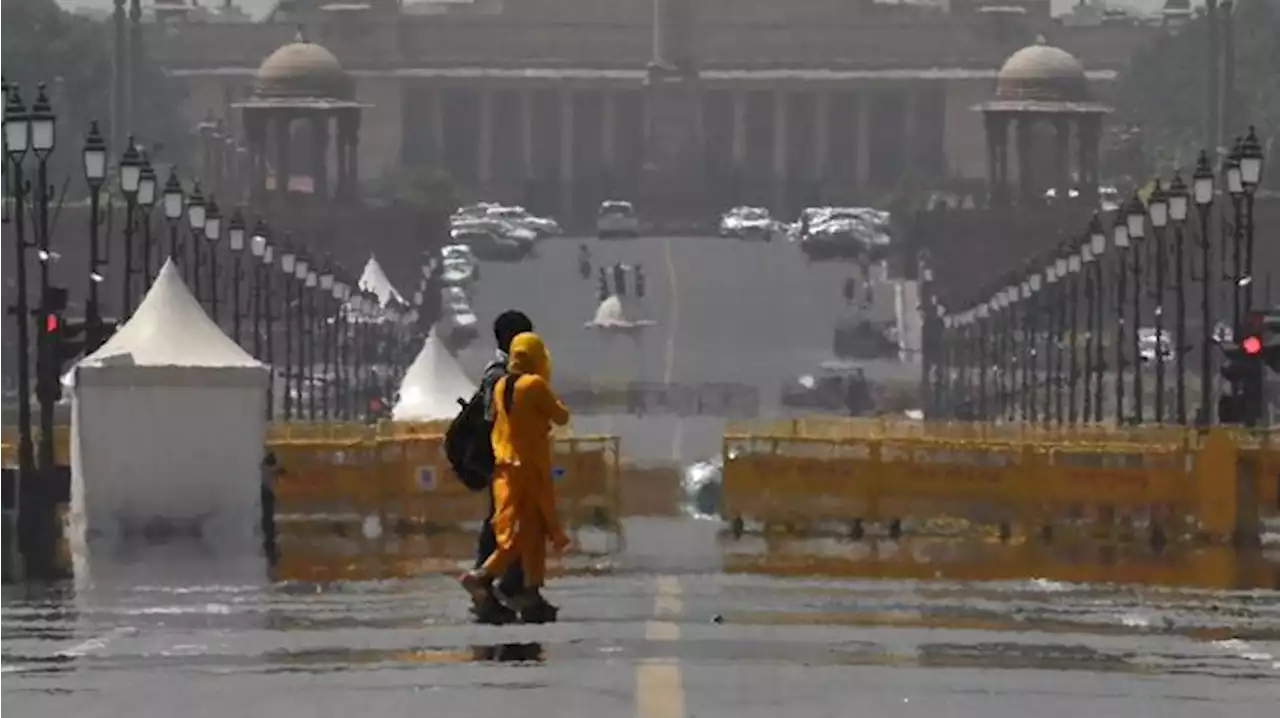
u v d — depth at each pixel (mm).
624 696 75188
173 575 129375
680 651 88000
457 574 129250
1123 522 184000
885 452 187375
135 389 160250
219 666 84688
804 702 74875
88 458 160750
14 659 87375
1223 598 118500
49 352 199625
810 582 124500
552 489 100250
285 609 107062
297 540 161750
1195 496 180500
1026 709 74688
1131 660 88875
